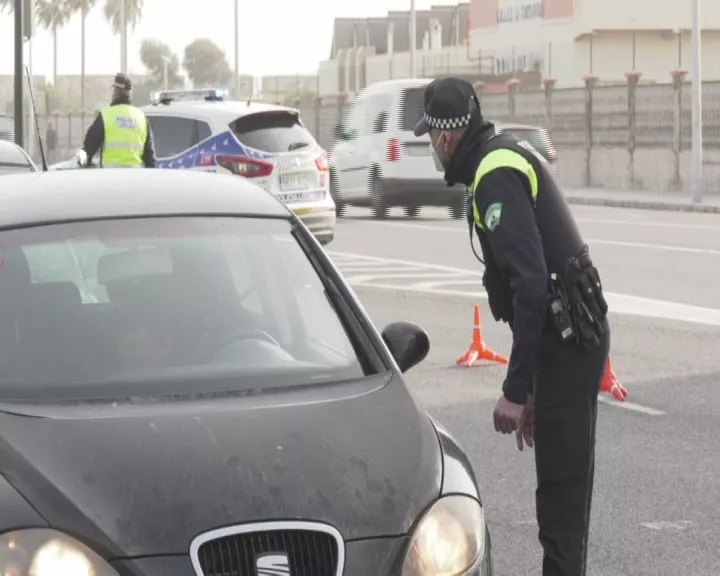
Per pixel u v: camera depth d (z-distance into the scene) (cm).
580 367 521
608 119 3897
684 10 6041
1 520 386
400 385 479
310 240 553
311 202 1839
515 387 502
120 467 405
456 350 1214
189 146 1817
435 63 7700
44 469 403
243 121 1808
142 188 568
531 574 629
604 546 668
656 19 6044
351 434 434
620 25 6025
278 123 1841
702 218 2773
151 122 1856
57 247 519
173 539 384
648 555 655
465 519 413
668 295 1534
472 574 404
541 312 499
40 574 376
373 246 2153
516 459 834
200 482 401
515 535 686
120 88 1584
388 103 2636
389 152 2611
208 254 529
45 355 478
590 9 6022
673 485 774
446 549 402
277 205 571
